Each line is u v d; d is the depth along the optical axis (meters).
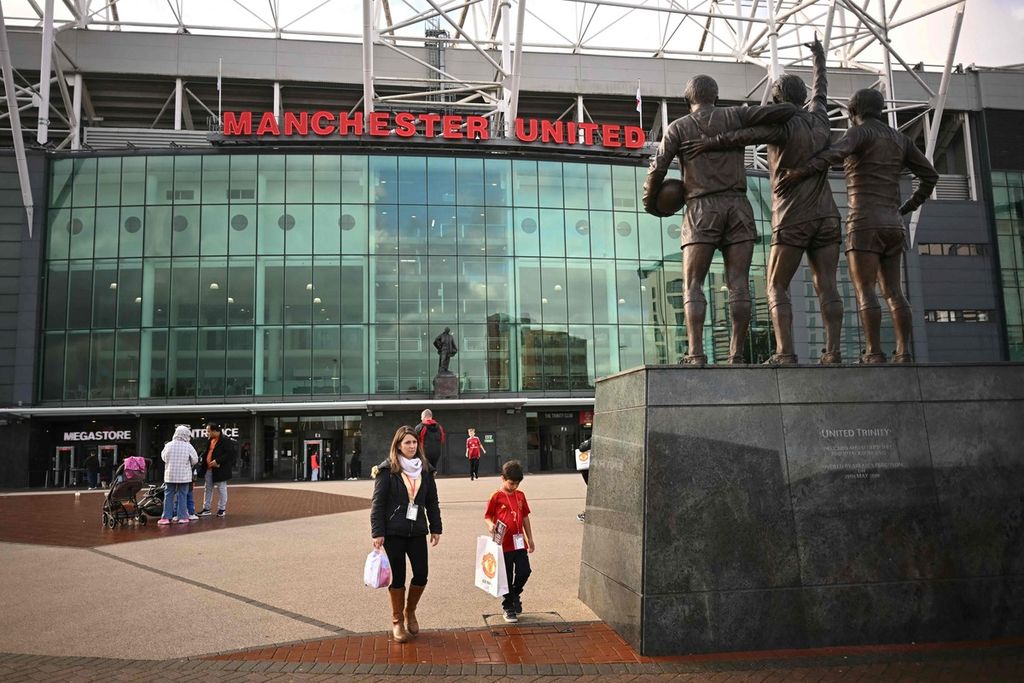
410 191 41.16
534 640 6.82
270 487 29.84
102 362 39.22
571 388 40.88
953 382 7.32
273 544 12.66
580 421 42.34
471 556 11.16
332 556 11.37
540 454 41.88
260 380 39.31
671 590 6.43
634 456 6.86
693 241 7.75
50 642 6.86
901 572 6.81
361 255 40.41
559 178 42.50
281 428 40.28
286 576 9.84
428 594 8.68
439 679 5.83
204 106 47.50
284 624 7.44
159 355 39.28
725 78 52.53
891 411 7.13
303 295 39.94
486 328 40.66
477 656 6.37
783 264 8.06
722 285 40.69
